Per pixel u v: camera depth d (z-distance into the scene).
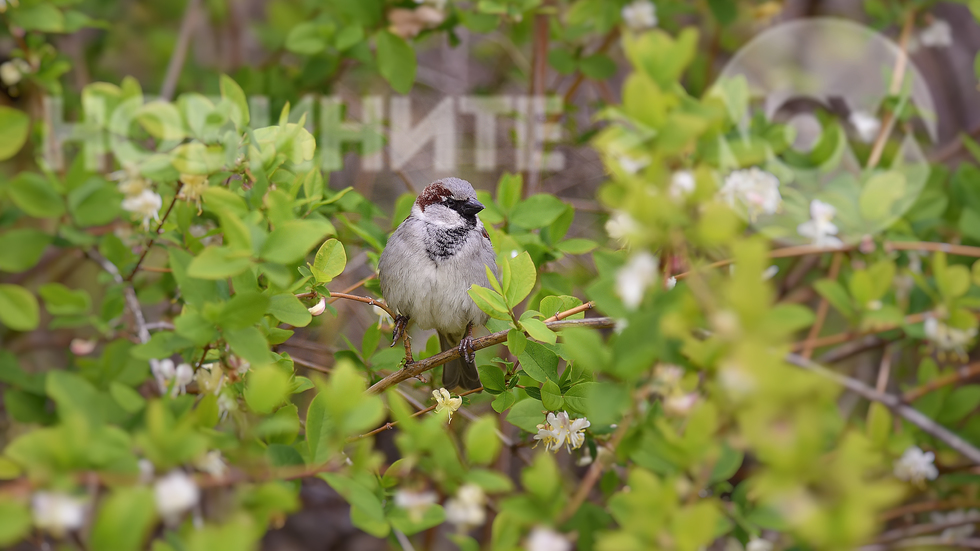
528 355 6.24
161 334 5.19
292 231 4.74
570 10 9.34
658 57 4.21
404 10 8.49
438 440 4.40
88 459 3.75
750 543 5.16
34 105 8.57
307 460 5.07
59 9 8.55
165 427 3.85
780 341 3.71
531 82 10.75
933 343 7.36
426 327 8.62
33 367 9.84
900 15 9.79
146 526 3.48
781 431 3.50
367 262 10.29
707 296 3.79
